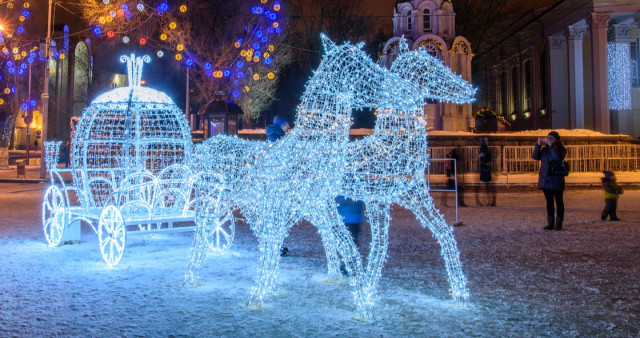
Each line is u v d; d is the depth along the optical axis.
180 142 8.26
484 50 50.25
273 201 5.17
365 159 4.98
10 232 9.80
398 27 29.41
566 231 9.80
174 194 8.80
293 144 5.17
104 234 9.77
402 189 4.89
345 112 5.00
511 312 4.86
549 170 9.88
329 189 5.01
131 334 4.25
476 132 28.67
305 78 47.12
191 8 34.06
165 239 9.18
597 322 4.56
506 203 15.32
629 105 37.47
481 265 6.87
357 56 4.98
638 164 26.31
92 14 29.53
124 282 6.00
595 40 35.75
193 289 5.69
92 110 8.06
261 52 34.81
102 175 9.19
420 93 5.00
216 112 22.62
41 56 23.55
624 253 7.66
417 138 4.96
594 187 20.34
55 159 8.70
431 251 7.87
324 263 7.06
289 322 4.58
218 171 6.19
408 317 4.71
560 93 42.34
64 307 5.00
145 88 8.24
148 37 31.83
